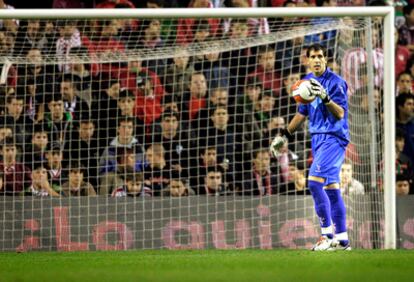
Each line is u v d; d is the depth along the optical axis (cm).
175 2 4409
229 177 4056
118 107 4044
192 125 4072
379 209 3781
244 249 3641
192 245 3741
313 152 3269
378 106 4028
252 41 4044
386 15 3656
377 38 4059
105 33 4219
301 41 4225
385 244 3619
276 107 4206
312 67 3238
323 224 3225
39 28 4178
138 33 4250
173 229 3744
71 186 3881
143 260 2650
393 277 1816
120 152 3947
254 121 4134
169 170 3991
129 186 3938
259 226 3762
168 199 3753
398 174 4075
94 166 3959
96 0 4475
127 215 3734
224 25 4294
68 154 3991
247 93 4141
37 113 3984
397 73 4350
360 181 3797
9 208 3703
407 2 4541
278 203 3775
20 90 3991
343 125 3212
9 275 1989
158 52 4078
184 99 4097
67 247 3703
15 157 3900
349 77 3912
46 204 3716
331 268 2105
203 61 4122
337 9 3650
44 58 4031
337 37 4088
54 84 4028
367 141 3784
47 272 2075
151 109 4047
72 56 4053
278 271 1998
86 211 3722
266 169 4000
